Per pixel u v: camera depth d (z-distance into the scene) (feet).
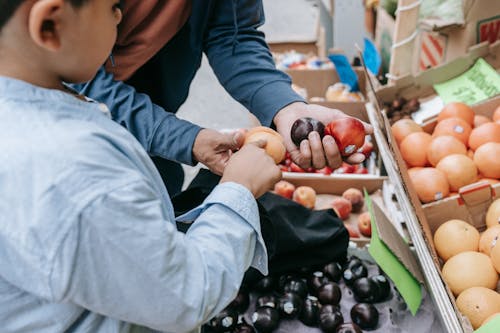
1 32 2.03
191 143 3.65
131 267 2.13
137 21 3.79
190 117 11.48
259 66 4.42
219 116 11.50
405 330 4.65
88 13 2.06
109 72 4.01
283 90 4.23
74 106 2.23
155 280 2.19
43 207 1.96
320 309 4.71
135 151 2.43
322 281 4.97
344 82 8.31
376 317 4.62
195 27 4.44
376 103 4.84
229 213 2.59
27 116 2.06
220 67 4.60
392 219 5.82
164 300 2.24
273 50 10.32
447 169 5.21
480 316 4.05
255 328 4.70
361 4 9.39
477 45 6.52
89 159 2.04
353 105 7.38
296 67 9.28
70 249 1.99
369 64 7.52
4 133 2.02
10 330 2.31
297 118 4.03
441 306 3.80
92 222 2.00
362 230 6.19
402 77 6.80
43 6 1.90
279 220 4.87
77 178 1.99
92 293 2.14
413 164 5.69
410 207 4.39
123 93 3.81
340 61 8.05
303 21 16.34
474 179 5.20
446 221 5.03
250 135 3.52
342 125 3.58
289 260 5.01
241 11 4.55
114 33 2.27
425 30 6.79
